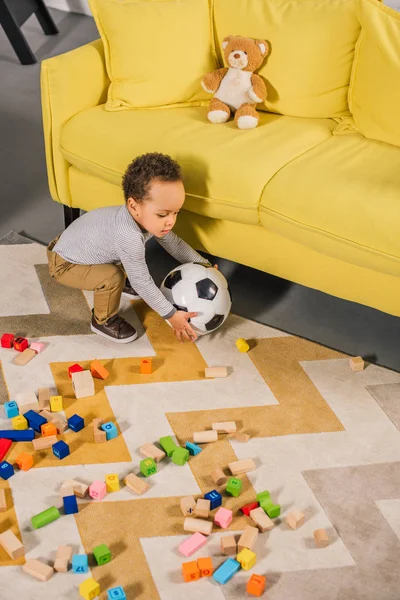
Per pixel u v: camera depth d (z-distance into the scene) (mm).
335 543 1575
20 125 3301
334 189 1926
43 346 2070
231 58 2283
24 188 2848
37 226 2631
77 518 1604
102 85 2400
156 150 2139
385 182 1959
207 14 2408
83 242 2035
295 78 2297
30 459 1704
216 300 2031
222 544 1538
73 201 2449
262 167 2031
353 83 2250
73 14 4637
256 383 1988
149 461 1702
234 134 2199
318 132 2256
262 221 2018
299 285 2395
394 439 1834
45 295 2291
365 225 1844
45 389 1906
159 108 2393
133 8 2332
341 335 2182
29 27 4398
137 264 1990
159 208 1896
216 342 2129
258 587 1446
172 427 1842
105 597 1450
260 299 2324
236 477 1716
